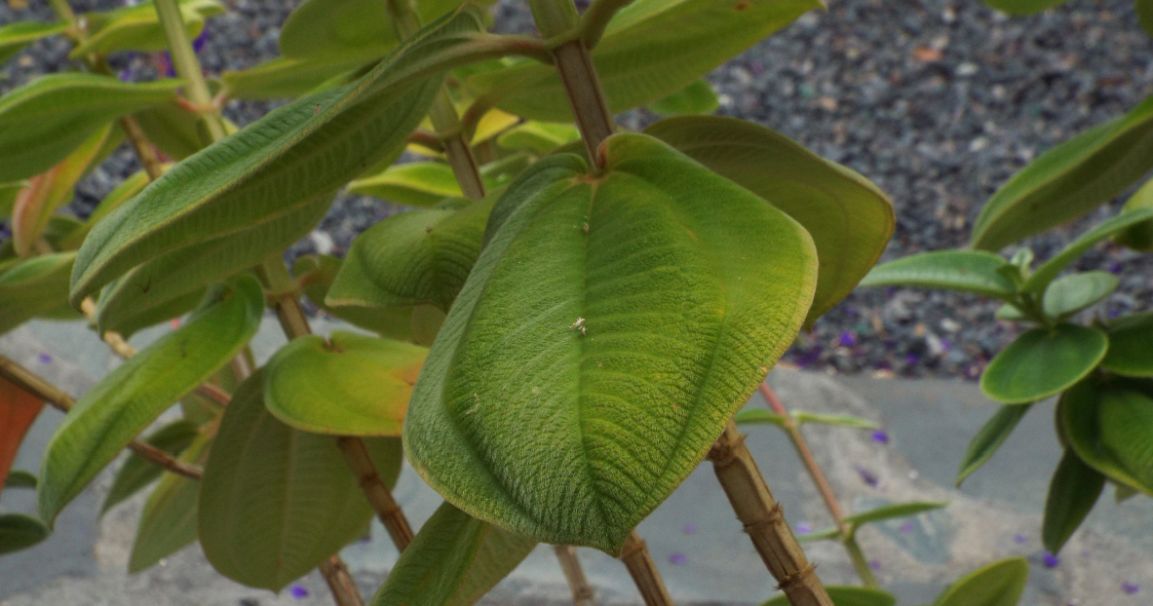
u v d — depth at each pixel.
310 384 0.72
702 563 2.12
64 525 2.00
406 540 0.76
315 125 0.54
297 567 0.82
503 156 1.22
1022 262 0.95
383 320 0.87
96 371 2.42
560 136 1.08
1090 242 0.85
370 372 0.72
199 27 0.96
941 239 3.67
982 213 0.91
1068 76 4.28
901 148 4.04
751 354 0.48
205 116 0.81
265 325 2.64
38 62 3.73
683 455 0.47
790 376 2.83
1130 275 3.41
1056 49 4.41
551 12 0.60
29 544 1.01
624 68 0.73
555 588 1.97
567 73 0.59
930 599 2.06
